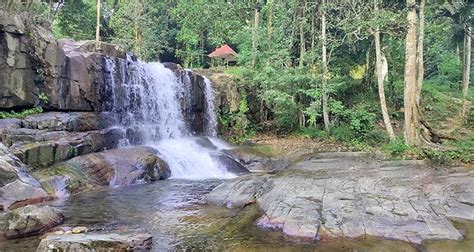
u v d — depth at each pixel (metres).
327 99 19.56
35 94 12.38
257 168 14.52
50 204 8.55
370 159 13.45
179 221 7.30
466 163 12.75
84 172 10.55
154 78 16.97
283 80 18.95
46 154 10.25
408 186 8.62
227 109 20.12
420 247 5.56
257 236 6.27
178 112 17.97
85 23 29.38
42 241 5.61
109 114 14.32
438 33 25.06
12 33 11.73
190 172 13.25
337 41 19.44
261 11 25.72
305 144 17.03
